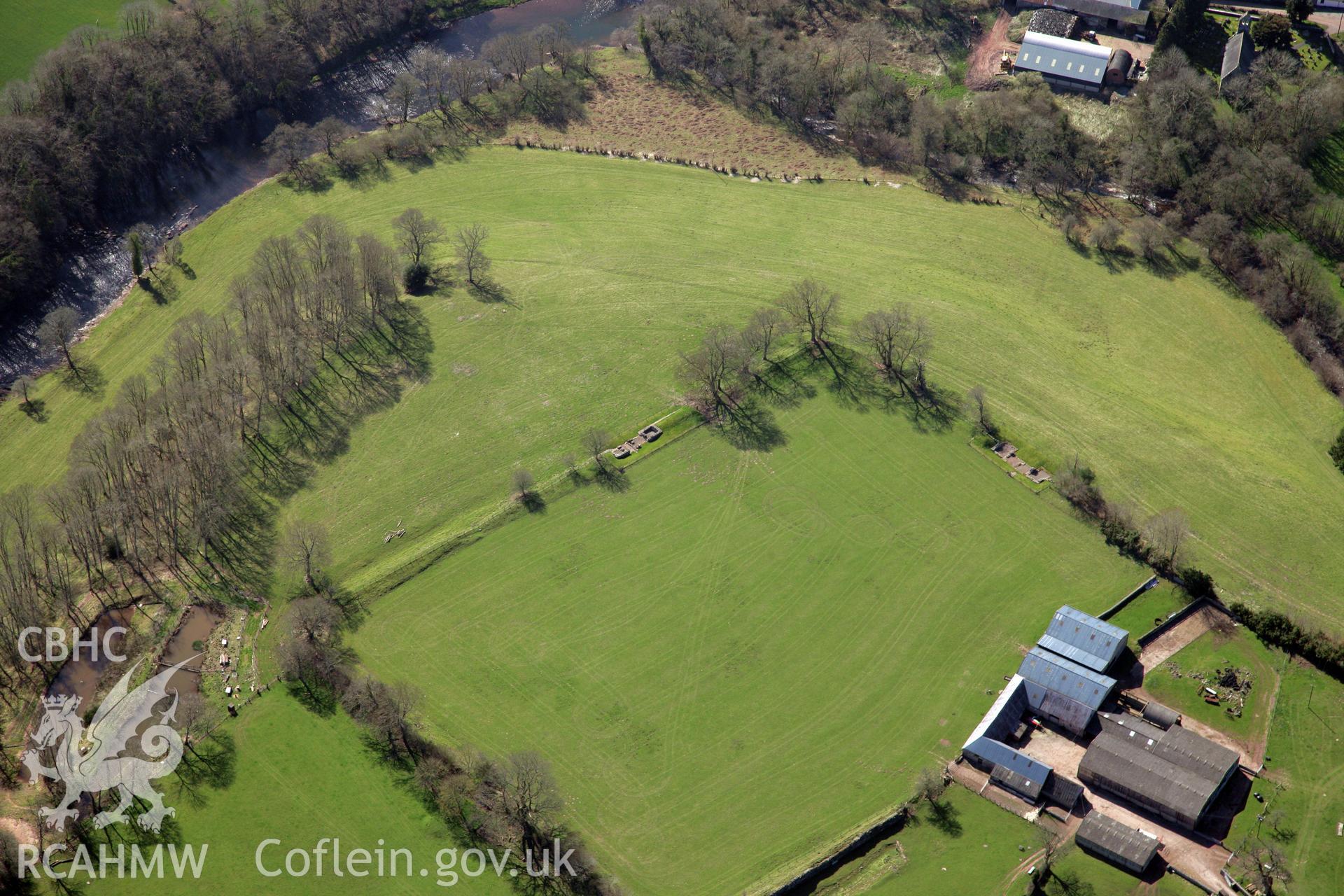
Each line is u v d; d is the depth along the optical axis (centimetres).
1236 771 18912
